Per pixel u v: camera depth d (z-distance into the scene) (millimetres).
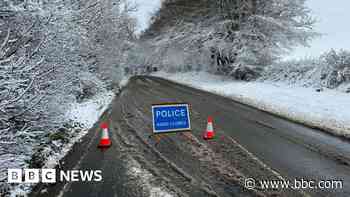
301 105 12625
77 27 8883
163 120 8836
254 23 23938
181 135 8531
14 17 5664
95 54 17844
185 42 29312
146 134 8641
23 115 5781
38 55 6219
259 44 23297
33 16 5703
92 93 17391
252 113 11945
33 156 6289
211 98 16719
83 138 8195
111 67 21938
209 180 5309
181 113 9102
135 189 4938
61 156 6605
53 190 4883
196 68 37125
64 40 7328
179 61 40375
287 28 23922
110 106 14195
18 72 4875
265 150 7043
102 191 4859
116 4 19484
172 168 5891
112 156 6629
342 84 14812
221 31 25688
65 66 8023
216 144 7570
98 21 16734
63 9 6625
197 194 4758
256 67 23250
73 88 12328
